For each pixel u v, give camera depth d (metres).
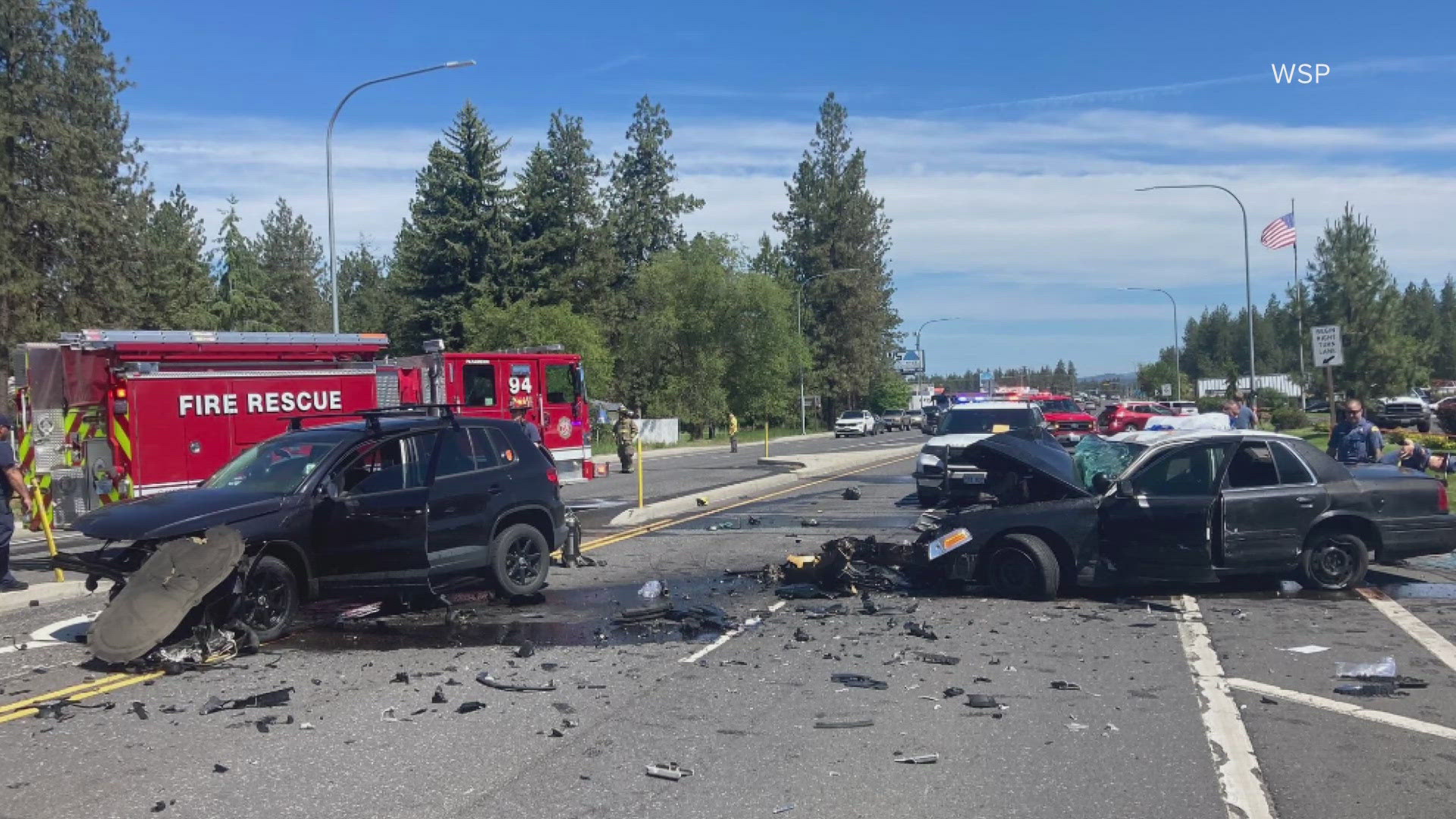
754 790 5.29
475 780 5.46
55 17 38.16
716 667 7.77
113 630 7.79
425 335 58.47
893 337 96.25
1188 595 10.20
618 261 70.25
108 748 6.02
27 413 13.27
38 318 37.09
